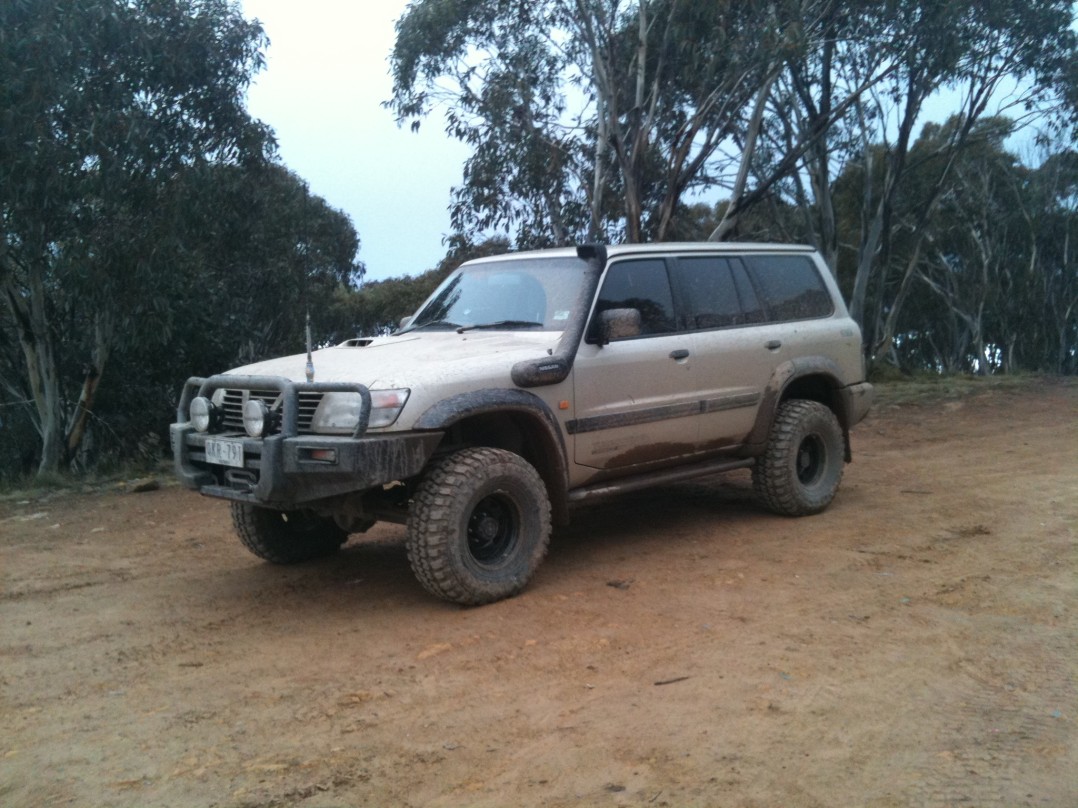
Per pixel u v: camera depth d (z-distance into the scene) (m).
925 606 5.32
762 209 23.17
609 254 6.34
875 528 7.15
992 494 8.31
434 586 5.31
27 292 15.22
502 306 6.52
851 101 16.48
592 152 17.17
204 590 6.12
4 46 11.90
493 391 5.45
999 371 40.16
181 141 14.22
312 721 4.03
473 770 3.57
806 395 8.05
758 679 4.34
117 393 16.41
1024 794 3.35
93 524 8.50
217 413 5.71
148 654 4.93
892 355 35.03
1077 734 3.79
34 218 12.76
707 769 3.53
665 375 6.47
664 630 5.01
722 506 8.09
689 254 6.96
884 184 21.44
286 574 6.45
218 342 16.70
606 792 3.38
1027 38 17.52
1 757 3.79
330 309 25.61
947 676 4.36
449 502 5.25
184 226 13.73
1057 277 37.44
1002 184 34.81
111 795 3.45
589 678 4.41
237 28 14.60
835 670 4.43
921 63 16.27
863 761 3.58
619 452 6.26
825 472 7.70
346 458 4.97
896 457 10.66
